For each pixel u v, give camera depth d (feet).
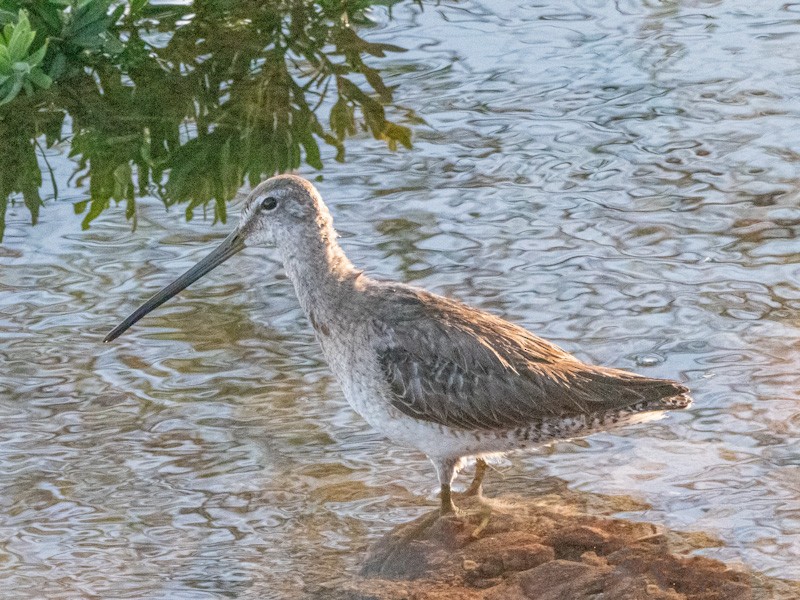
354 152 48.29
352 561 30.50
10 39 51.34
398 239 43.39
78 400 36.50
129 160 48.24
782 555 29.91
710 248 42.80
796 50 55.01
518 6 60.39
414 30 57.82
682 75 53.47
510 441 33.06
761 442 34.12
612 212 44.86
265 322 40.11
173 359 38.34
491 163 47.65
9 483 33.24
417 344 32.81
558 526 31.40
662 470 33.45
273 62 54.44
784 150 47.80
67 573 30.09
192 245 43.45
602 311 39.83
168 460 34.22
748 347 37.99
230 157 48.16
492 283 41.14
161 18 58.08
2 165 47.73
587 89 52.75
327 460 34.35
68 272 42.01
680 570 29.55
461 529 31.53
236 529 31.68
